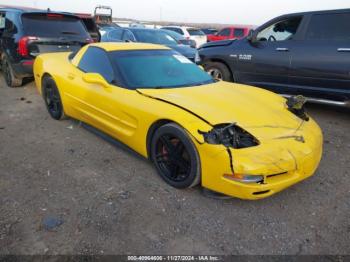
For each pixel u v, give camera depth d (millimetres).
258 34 6141
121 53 3959
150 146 3273
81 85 4047
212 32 25750
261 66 6055
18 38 6355
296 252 2344
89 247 2326
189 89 3557
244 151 2586
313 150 2879
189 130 2740
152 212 2736
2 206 2768
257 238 2475
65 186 3113
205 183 2781
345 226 2643
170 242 2402
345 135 4734
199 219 2666
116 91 3547
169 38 10234
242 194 2596
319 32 5336
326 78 5270
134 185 3148
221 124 2752
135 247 2342
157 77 3766
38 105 5852
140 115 3223
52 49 6602
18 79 7004
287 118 3154
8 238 2389
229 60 6527
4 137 4309
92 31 8523
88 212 2711
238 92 3666
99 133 4109
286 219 2711
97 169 3461
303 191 3148
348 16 5059
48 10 7262
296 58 5539
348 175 3498
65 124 4848
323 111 5980
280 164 2613
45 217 2633
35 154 3811
